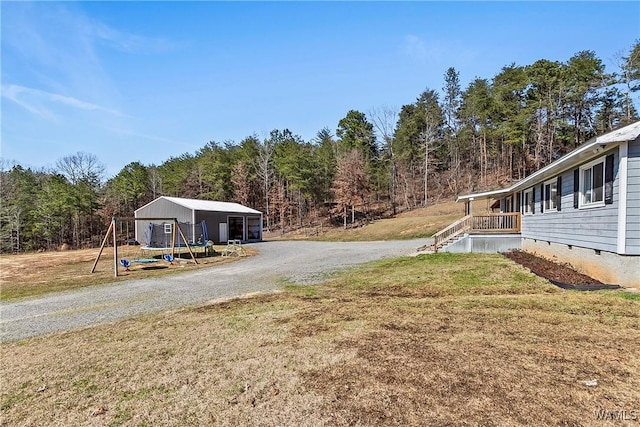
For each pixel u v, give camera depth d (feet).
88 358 14.76
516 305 19.56
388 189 144.77
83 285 35.27
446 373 11.34
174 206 85.40
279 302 23.39
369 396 10.16
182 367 13.25
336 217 132.87
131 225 139.85
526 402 9.37
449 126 152.56
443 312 18.84
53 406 10.74
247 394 10.81
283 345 15.01
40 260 60.90
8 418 10.12
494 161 137.39
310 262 46.47
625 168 22.53
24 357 15.38
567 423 8.36
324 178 135.03
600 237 25.72
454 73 155.53
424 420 8.77
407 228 95.55
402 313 19.03
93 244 126.62
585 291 22.57
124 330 18.70
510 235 48.34
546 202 38.37
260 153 144.87
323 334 16.15
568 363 11.73
